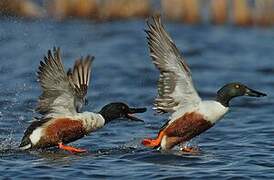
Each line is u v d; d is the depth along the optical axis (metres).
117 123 15.72
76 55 27.25
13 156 12.51
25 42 29.31
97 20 36.69
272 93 20.67
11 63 25.03
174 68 12.59
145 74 23.42
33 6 35.59
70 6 36.72
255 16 36.16
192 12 36.66
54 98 12.84
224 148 13.24
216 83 22.44
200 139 14.20
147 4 37.62
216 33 33.94
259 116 17.17
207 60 26.98
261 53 28.69
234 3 36.25
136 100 19.25
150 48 12.56
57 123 12.84
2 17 34.53
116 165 11.76
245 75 23.88
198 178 10.84
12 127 15.36
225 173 11.13
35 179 10.86
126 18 37.25
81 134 13.01
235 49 29.64
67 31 32.75
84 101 13.09
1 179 10.86
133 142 13.87
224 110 12.77
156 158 12.26
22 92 19.69
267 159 12.20
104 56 27.14
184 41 31.64
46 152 12.84
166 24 36.34
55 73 12.64
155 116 16.64
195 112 12.62
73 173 11.20
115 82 22.02
